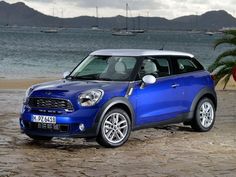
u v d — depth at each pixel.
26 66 45.66
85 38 163.88
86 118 9.08
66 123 9.02
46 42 116.56
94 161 8.47
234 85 25.44
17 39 126.62
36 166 8.13
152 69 10.07
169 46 117.56
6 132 10.69
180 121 10.49
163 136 10.48
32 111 9.34
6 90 19.52
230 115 13.40
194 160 8.58
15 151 9.07
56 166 8.15
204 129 10.92
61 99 9.10
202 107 10.87
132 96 9.59
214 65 21.81
